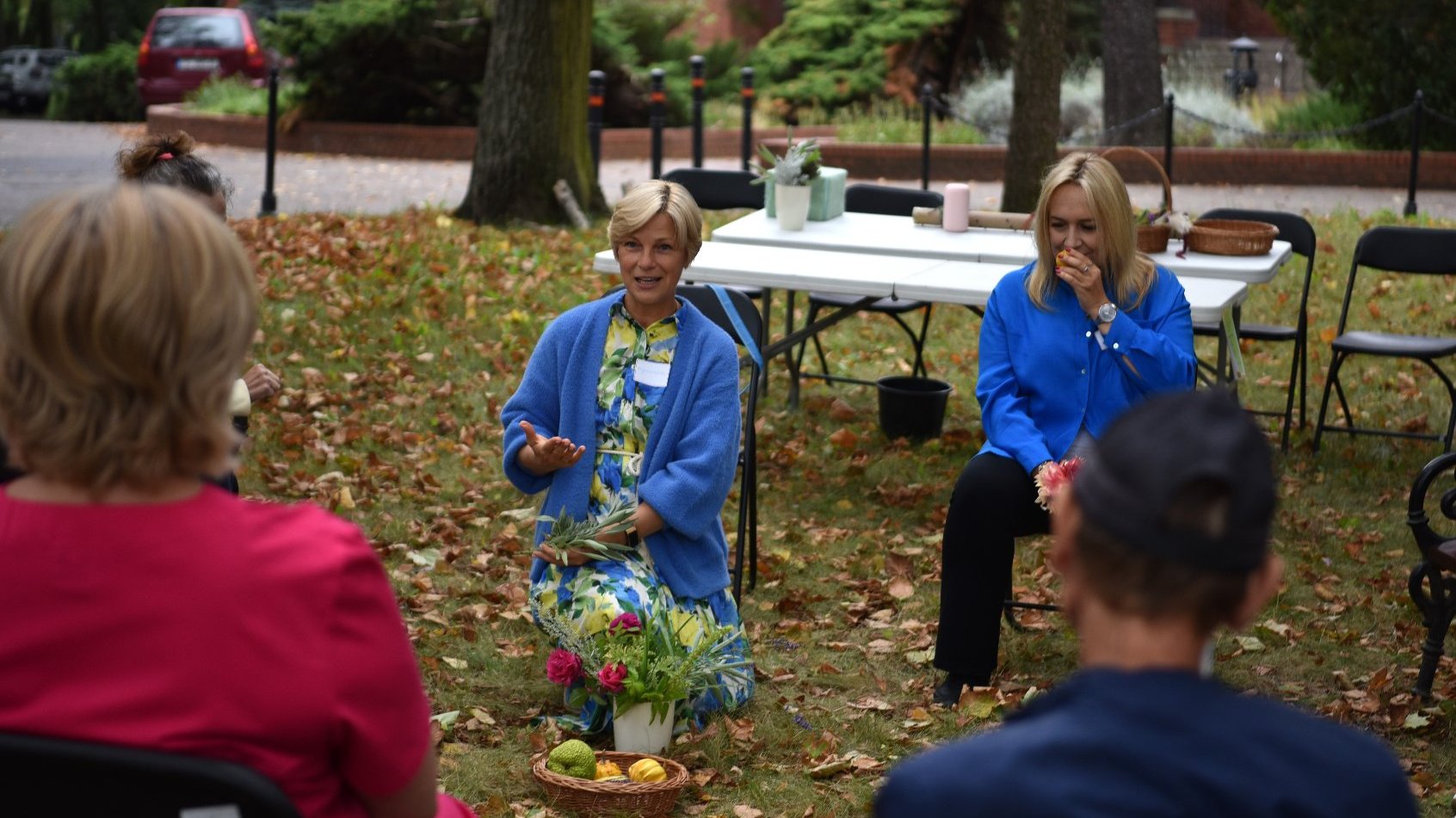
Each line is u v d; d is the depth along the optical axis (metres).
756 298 7.08
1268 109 16.92
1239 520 1.23
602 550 3.86
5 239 1.45
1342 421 7.08
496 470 6.20
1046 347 4.33
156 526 1.45
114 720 1.42
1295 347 7.14
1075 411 4.31
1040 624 4.85
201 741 1.43
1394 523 5.80
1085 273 4.23
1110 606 1.26
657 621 3.82
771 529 5.67
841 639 4.70
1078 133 17.45
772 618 4.86
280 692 1.45
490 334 8.04
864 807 3.60
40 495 1.48
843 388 7.55
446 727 3.94
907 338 8.51
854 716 4.13
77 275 1.39
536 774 3.54
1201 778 1.19
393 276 8.89
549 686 4.28
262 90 18.28
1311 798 1.20
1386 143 15.25
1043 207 4.34
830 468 6.40
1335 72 15.40
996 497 4.09
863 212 7.40
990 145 15.06
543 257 9.85
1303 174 14.64
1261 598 1.28
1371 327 8.62
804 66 18.94
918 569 5.32
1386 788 1.23
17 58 28.16
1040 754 1.21
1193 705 1.23
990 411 4.31
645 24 18.44
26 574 1.44
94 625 1.43
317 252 9.34
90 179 13.67
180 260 1.42
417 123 16.80
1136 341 4.24
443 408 6.93
